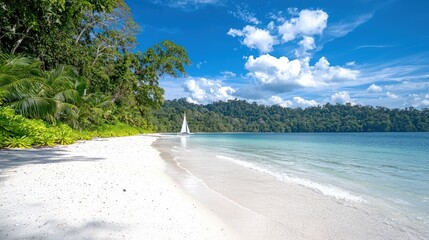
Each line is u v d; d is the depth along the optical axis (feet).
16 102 46.47
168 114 422.00
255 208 16.52
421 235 12.94
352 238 12.47
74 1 44.60
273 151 63.67
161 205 14.70
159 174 25.66
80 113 71.97
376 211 16.49
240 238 11.81
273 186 23.04
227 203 17.34
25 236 9.09
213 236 11.56
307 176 29.04
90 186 16.60
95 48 109.81
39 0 39.75
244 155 53.06
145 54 135.33
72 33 70.54
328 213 15.93
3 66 46.16
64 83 62.85
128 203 14.10
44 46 61.87
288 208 16.74
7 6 39.50
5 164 21.86
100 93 95.81
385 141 122.72
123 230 10.52
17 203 12.38
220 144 94.73
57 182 16.74
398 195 20.68
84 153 35.29
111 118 118.73
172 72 136.56
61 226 10.20
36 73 53.11
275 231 12.91
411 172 32.45
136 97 151.12
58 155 30.45
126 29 115.96
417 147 80.94
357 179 27.53
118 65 121.60
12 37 57.41
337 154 56.49
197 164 36.32
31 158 26.50
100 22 97.19
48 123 54.03
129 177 21.15
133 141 81.87
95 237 9.54
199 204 16.52
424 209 17.01
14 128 36.37
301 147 79.56
